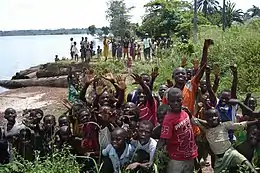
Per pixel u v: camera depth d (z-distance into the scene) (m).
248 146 2.95
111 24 19.59
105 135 3.01
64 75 13.24
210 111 2.86
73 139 3.29
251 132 2.90
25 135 3.37
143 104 3.47
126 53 13.19
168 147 2.77
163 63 8.66
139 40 19.59
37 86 12.84
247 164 2.73
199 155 3.38
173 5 19.36
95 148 3.20
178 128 2.69
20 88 12.74
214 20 24.77
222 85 6.82
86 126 3.25
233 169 2.79
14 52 40.56
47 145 3.31
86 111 3.32
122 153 2.93
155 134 2.99
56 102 9.49
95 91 3.90
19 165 2.99
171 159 2.76
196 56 8.01
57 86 12.59
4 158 3.29
